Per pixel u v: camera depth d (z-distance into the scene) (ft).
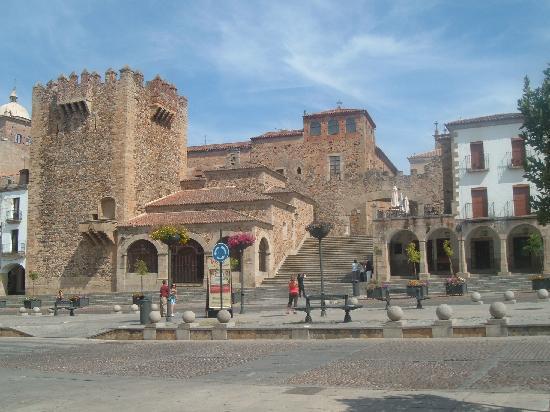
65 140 180.55
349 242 186.09
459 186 166.20
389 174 201.98
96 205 173.99
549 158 34.06
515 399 32.12
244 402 35.04
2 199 207.72
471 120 167.63
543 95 34.01
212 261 92.73
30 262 180.24
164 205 176.35
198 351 60.18
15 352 65.36
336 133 216.33
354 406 32.68
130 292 159.43
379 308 99.50
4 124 299.99
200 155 234.58
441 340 57.36
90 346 69.21
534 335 56.29
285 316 90.74
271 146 223.71
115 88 176.55
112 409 34.60
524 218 155.33
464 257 159.53
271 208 167.43
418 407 31.65
